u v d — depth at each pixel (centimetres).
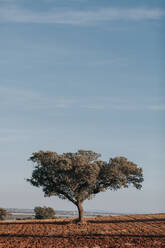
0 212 9406
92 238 3884
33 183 5906
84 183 5872
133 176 6088
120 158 6119
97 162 6003
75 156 5806
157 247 3167
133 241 3584
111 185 6019
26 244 3444
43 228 5134
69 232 4566
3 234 4412
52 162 5747
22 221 6706
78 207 5928
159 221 6125
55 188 5878
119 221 6281
